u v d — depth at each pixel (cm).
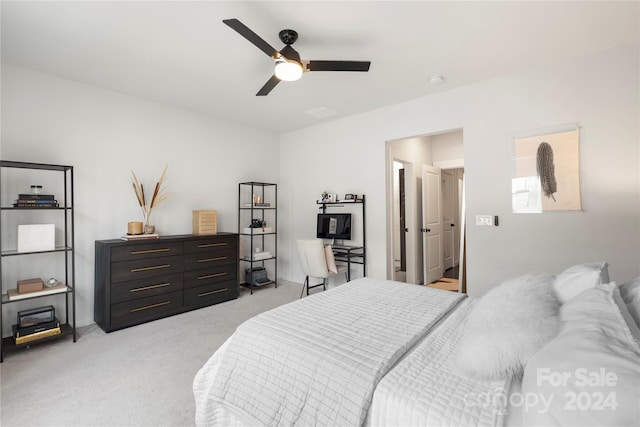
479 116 312
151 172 368
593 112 254
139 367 229
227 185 450
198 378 156
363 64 216
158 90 335
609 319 89
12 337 267
